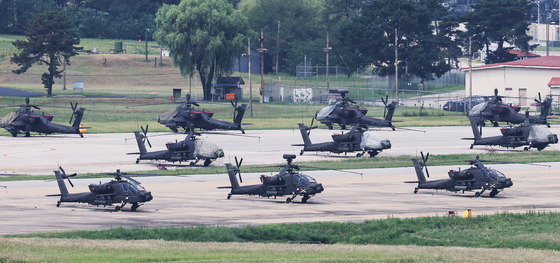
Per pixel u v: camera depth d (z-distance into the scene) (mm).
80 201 123562
